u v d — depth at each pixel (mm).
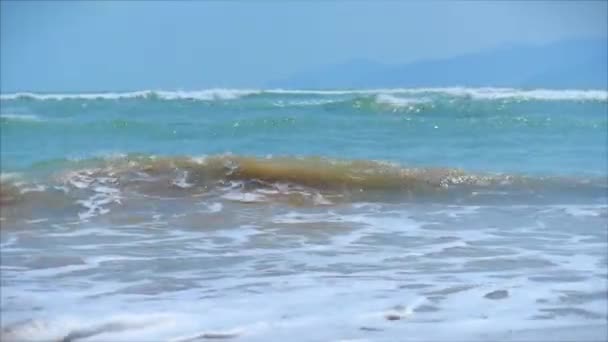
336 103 66750
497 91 77438
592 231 25594
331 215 29016
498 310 16359
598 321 15508
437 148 48375
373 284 18891
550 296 17516
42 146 53875
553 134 53344
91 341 14641
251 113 63594
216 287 18859
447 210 29734
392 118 61062
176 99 74000
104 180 35219
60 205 31203
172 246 24156
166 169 36562
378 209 30078
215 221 28125
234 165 36594
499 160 43344
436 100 69375
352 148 48812
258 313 16266
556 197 32125
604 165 41031
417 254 22484
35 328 15422
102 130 58562
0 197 32500
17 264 21906
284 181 34781
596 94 74125
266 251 23234
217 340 14438
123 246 24266
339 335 14617
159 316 16141
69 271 21000
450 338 14391
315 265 21266
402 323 15406
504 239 24484
